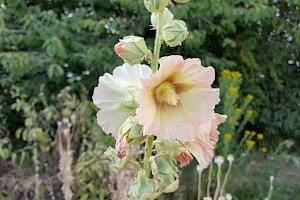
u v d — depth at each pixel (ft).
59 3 21.33
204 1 19.13
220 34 21.75
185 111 4.20
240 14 19.26
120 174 11.10
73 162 15.23
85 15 19.49
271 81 24.27
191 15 19.44
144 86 4.04
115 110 4.45
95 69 19.49
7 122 19.79
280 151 20.61
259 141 23.30
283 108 23.79
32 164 15.99
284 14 23.63
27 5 21.03
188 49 20.75
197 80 4.18
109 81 4.45
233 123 17.29
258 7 19.39
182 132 4.16
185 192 15.56
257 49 23.66
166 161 4.40
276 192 15.58
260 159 18.88
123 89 4.42
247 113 18.74
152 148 4.64
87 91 18.44
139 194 4.39
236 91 17.94
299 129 23.56
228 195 9.64
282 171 17.04
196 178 15.24
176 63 4.05
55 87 20.10
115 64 18.88
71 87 19.16
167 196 14.49
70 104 15.20
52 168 15.52
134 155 10.51
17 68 18.28
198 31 19.36
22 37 18.53
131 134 4.26
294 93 24.27
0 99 19.81
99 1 19.99
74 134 15.74
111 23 18.85
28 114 15.39
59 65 18.51
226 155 15.75
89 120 15.38
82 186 13.29
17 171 15.02
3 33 18.10
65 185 12.17
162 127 4.13
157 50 4.46
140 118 4.02
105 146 13.66
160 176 4.39
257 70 23.62
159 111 4.18
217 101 4.21
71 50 19.49
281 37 24.21
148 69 4.61
